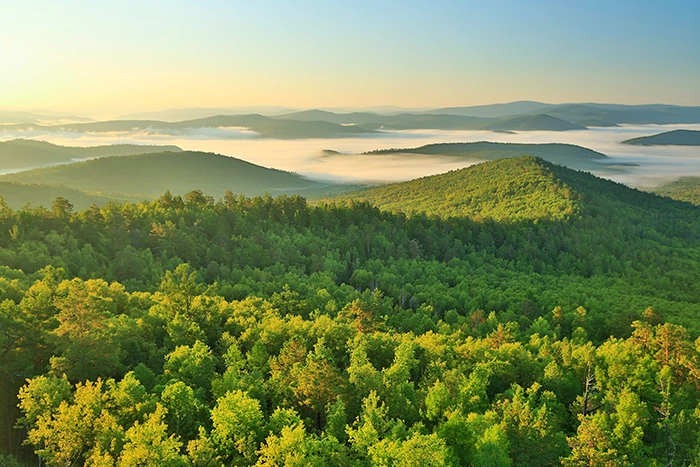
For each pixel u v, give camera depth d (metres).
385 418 45.78
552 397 56.00
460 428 42.22
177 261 128.00
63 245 127.50
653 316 96.50
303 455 36.41
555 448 42.31
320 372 49.28
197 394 50.09
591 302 119.38
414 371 65.56
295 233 167.00
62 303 53.28
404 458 35.78
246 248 145.38
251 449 40.16
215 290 102.38
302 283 119.56
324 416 49.84
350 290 120.44
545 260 177.75
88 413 40.00
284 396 51.06
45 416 39.62
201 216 161.75
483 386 52.62
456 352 71.38
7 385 49.91
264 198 196.12
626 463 38.19
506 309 118.56
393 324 100.19
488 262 171.25
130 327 65.25
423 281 139.50
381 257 162.00
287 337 70.62
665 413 49.88
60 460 38.31
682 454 46.12
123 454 35.94
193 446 38.94
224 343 68.31
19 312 59.19
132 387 44.50
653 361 63.22
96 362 52.31
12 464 42.81
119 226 137.50
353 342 66.88
